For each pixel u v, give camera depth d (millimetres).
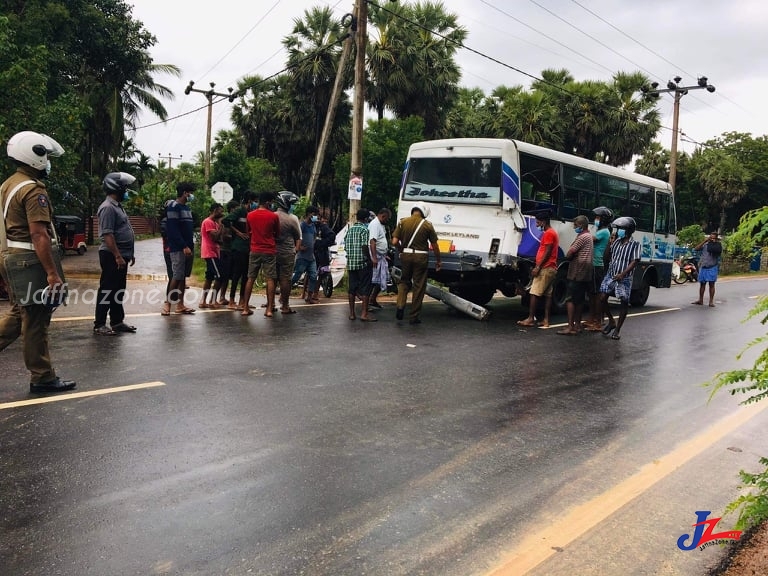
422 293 10047
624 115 33594
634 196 14102
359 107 14180
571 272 9828
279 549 3092
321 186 39219
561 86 34406
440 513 3547
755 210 2928
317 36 32219
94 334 7785
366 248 9812
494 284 11617
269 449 4355
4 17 14984
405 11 29906
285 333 8492
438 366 7133
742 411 5898
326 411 5246
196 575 2842
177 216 9234
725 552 3229
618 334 9734
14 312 5352
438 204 11344
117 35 25953
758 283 25438
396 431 4859
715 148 49469
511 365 7418
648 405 6000
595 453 4629
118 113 28781
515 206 10594
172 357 6781
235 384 5883
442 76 29531
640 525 3496
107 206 7652
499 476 4113
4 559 2904
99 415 4840
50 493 3564
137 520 3307
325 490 3768
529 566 3020
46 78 15961
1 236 5121
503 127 32188
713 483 4141
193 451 4246
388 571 2943
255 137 40125
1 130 13539
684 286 22703
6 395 5246
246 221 10258
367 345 8055
